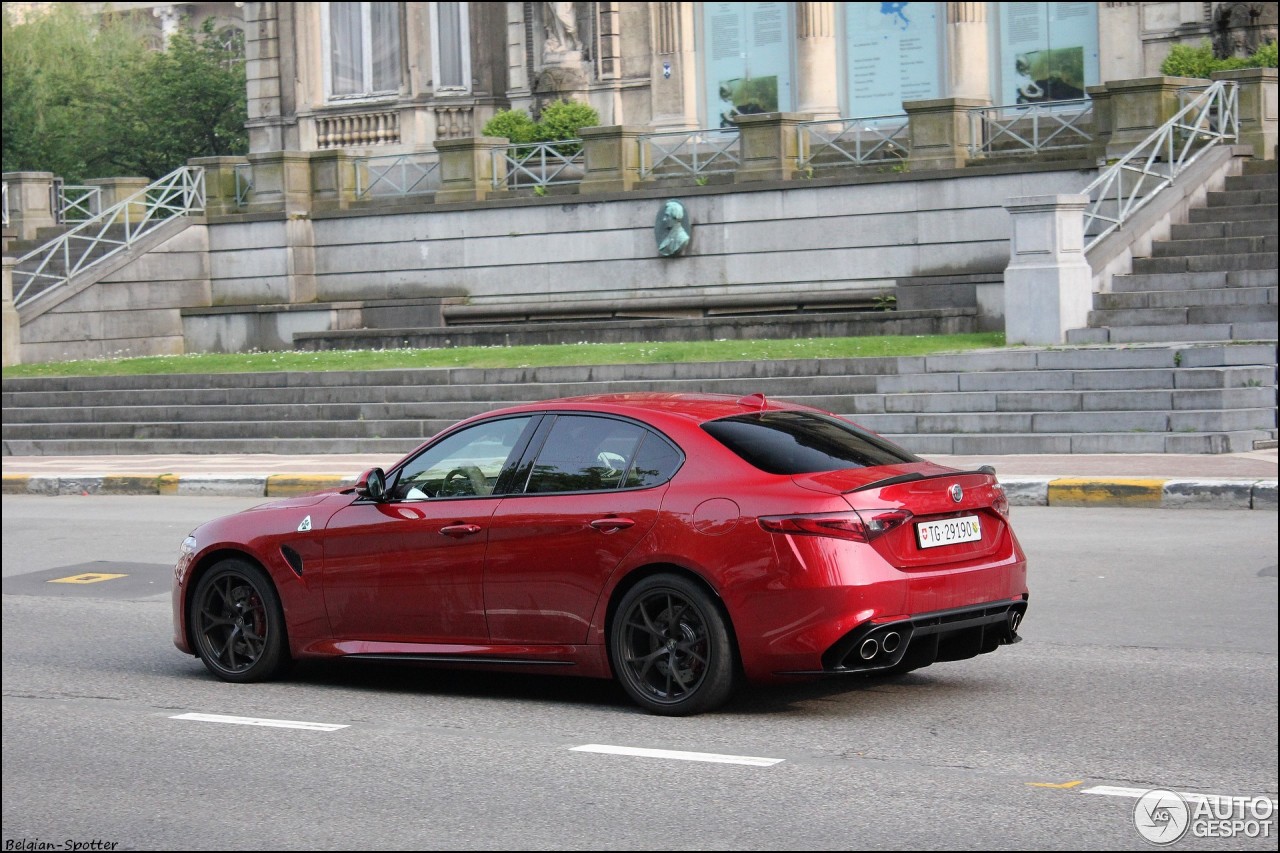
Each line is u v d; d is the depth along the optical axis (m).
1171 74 26.80
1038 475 15.53
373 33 38.91
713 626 7.48
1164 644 9.25
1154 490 14.56
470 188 30.30
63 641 10.56
